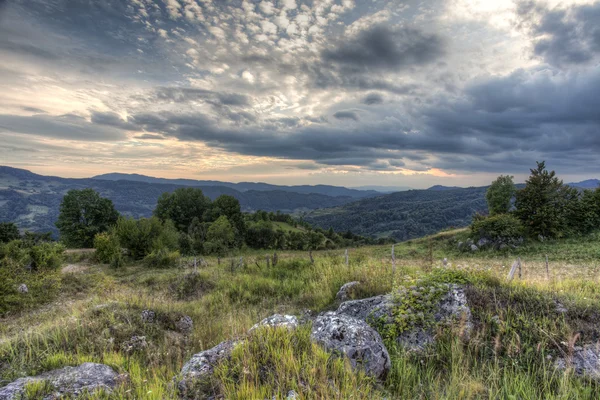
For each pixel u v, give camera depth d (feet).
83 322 20.65
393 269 32.04
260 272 52.70
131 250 101.40
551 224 109.29
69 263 97.09
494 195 157.28
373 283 27.81
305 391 10.48
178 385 12.28
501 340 15.26
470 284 19.74
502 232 110.42
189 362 14.28
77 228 166.20
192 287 45.96
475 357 14.43
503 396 11.84
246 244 197.47
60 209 165.48
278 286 40.73
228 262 83.66
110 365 15.61
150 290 48.85
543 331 14.83
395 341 16.55
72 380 12.78
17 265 55.93
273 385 11.38
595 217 109.60
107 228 166.20
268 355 13.21
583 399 11.40
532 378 12.92
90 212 167.43
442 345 15.55
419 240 159.74
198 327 25.31
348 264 43.34
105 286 52.65
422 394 12.32
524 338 15.14
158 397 10.84
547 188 114.73
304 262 56.65
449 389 11.91
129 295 31.89
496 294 18.61
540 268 65.36
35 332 18.92
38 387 11.77
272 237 206.28
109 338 19.33
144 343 20.27
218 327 24.47
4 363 14.99
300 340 14.74
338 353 13.37
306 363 12.22
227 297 37.96
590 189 120.98
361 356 13.35
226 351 14.37
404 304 18.29
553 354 14.03
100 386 12.00
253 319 26.63
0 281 42.98
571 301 17.42
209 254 139.85
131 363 15.85
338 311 21.75
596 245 91.61
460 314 16.83
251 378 11.51
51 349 16.83
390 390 12.78
